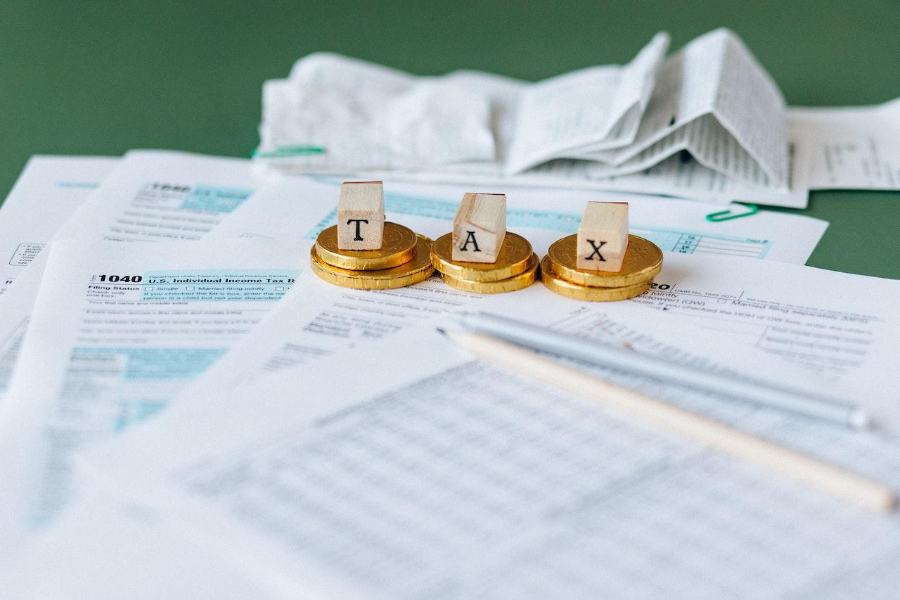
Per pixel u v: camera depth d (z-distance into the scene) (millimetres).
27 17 887
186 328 596
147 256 640
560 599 496
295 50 854
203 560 505
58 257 633
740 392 557
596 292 610
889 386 568
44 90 804
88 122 772
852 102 793
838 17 889
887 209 688
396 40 867
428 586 499
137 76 822
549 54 850
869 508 521
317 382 564
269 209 685
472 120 750
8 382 572
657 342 588
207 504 520
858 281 627
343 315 604
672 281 628
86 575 502
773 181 698
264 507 520
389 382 566
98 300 609
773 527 516
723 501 523
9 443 542
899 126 762
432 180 714
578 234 610
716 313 607
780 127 744
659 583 501
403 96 779
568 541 512
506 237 641
